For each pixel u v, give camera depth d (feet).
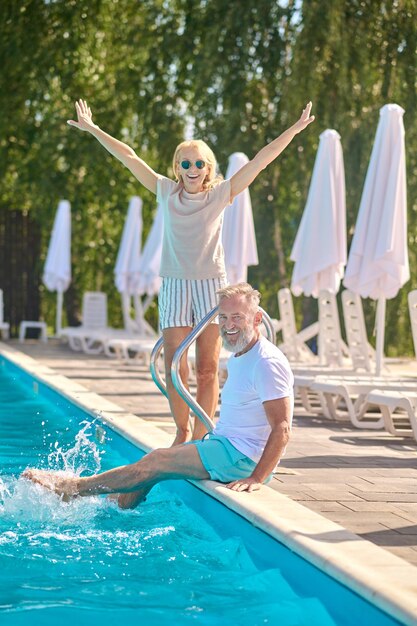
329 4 54.60
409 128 55.77
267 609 11.85
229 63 60.18
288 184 61.52
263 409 16.14
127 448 22.71
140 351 46.03
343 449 21.66
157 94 67.21
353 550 11.62
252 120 61.05
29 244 73.26
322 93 56.54
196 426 19.71
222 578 13.19
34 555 14.19
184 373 19.65
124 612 11.66
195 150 19.04
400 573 10.55
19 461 22.04
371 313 57.26
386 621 9.62
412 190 55.42
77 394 31.32
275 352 15.92
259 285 61.57
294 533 12.41
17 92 70.13
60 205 67.62
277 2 59.16
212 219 19.16
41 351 56.80
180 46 65.82
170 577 13.24
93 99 73.72
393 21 56.85
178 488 18.03
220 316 15.93
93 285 80.23
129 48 73.05
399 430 24.63
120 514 16.98
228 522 14.93
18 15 68.69
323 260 34.45
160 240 53.06
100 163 71.82
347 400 25.81
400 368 41.60
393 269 30.81
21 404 33.81
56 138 71.26
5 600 12.10
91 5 70.23
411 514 14.52
